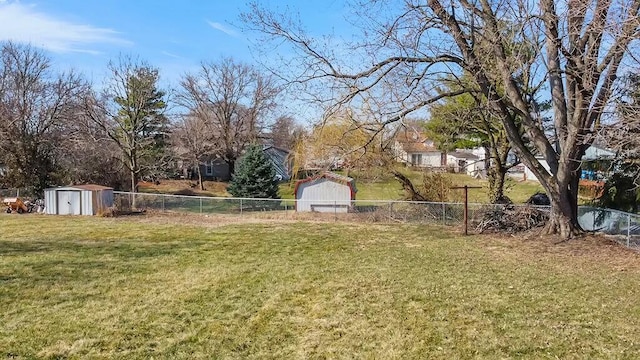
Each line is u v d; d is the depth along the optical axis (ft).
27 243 42.24
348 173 70.74
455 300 23.26
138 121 88.07
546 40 38.27
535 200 57.36
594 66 33.78
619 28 27.07
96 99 94.94
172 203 69.15
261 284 27.09
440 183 64.95
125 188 91.04
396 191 87.15
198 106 143.23
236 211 67.51
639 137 27.91
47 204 68.64
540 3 33.58
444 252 37.09
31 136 87.56
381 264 32.50
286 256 36.22
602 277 27.99
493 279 27.58
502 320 20.25
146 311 22.12
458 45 37.55
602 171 49.06
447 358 16.57
